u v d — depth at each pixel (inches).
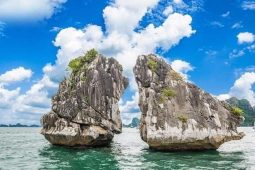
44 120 1766.7
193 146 1433.3
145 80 1536.7
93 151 1489.9
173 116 1438.2
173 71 1576.0
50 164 1110.4
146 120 1465.3
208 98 1515.7
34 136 3376.0
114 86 1833.2
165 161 1161.4
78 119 1631.4
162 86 1520.7
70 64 1804.9
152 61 1561.3
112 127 1768.0
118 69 1902.1
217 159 1218.0
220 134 1434.5
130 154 1359.5
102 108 1711.4
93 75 1728.6
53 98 1781.5
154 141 1427.2
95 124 1667.1
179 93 1496.1
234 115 1517.0
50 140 1742.1
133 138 2864.2
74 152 1449.3
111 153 1403.8
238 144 2126.0
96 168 1031.0
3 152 1494.8
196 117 1443.2
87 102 1672.0
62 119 1670.8
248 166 1071.0
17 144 2027.6
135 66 1588.3
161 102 1470.2
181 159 1208.8
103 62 1825.8
